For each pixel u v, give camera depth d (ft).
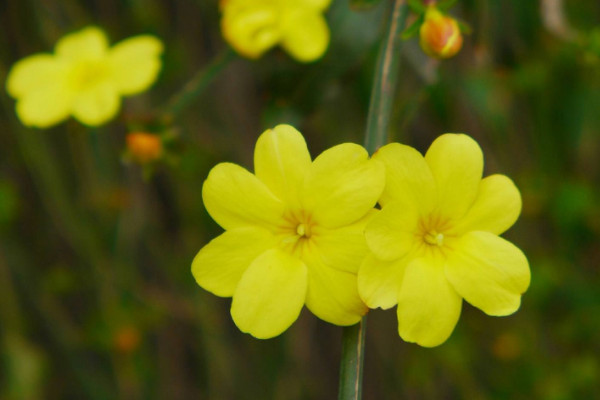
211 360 2.00
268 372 2.04
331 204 1.15
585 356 1.95
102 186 1.89
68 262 2.05
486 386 2.03
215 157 1.81
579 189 1.81
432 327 1.15
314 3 1.37
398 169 1.16
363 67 1.45
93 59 1.45
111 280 1.91
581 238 1.90
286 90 1.42
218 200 1.17
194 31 1.79
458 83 1.53
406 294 1.14
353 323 1.15
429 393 2.04
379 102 1.23
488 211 1.17
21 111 1.44
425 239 1.17
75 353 2.05
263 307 1.15
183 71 1.80
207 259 1.16
